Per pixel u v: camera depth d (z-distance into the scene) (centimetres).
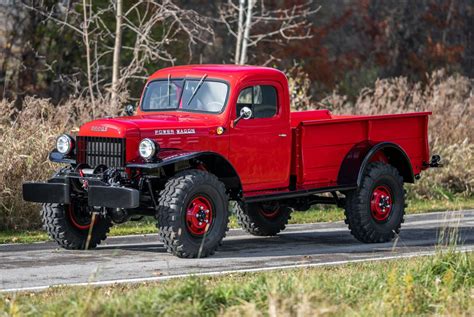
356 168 1661
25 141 1941
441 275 1188
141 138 1441
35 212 1891
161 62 3309
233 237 1766
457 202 2416
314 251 1579
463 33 4341
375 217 1681
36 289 1181
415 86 3028
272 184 1591
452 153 2644
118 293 1116
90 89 2505
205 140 1498
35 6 3139
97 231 1575
